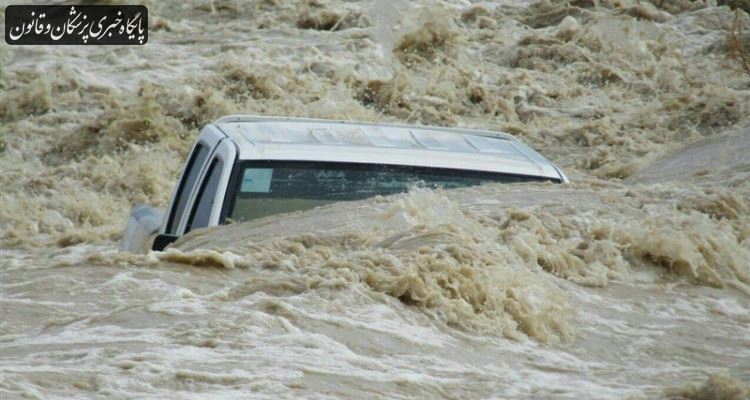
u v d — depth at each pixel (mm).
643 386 15039
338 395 13828
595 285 19781
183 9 77938
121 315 16422
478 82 63531
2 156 58406
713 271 20531
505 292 17922
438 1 75250
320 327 16141
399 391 14195
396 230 20859
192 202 25828
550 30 71000
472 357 16062
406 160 25422
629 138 53250
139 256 19031
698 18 69625
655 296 19703
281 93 62625
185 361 14578
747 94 54844
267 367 14523
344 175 25000
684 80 61250
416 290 17453
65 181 54719
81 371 14102
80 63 69625
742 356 17281
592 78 63719
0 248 46125
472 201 23172
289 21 75062
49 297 17656
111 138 58500
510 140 28500
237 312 16297
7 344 15656
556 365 16188
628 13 71688
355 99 62625
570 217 22031
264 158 24891
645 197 23938
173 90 61969
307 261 19031
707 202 23500
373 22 72188
